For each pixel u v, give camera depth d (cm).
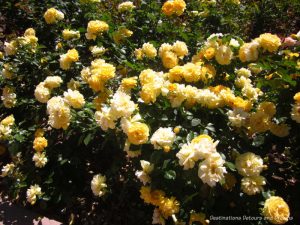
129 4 324
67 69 287
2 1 416
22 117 318
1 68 326
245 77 239
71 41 318
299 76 200
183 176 180
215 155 163
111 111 197
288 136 208
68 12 367
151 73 214
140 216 239
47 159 255
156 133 184
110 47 295
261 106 202
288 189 210
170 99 202
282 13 407
